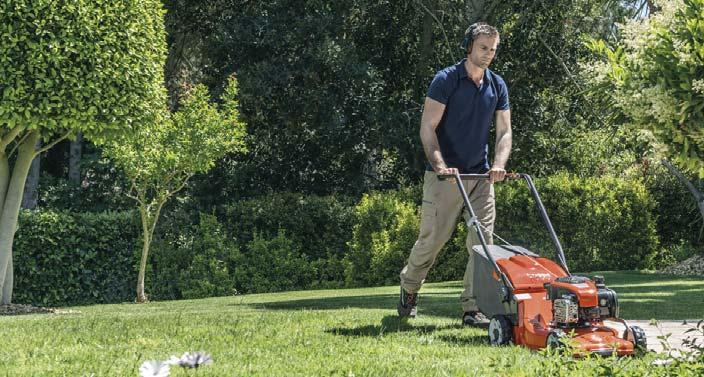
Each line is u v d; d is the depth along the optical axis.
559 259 5.95
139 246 18.33
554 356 4.55
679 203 19.80
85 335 6.18
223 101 19.09
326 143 20.19
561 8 20.81
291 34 18.98
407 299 7.25
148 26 12.32
